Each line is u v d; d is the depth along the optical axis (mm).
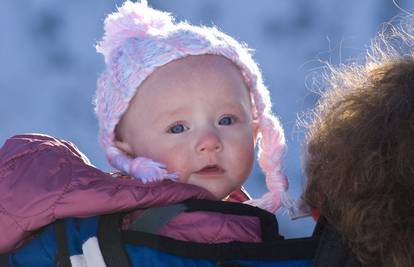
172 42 3314
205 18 15102
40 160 3035
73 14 15023
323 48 14500
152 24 3492
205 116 3256
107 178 3010
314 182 2924
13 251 3016
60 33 14891
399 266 2629
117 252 2793
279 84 13680
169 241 2797
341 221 2742
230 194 3578
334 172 2783
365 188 2711
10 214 2945
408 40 3248
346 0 14922
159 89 3287
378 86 2902
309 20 14898
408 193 2684
